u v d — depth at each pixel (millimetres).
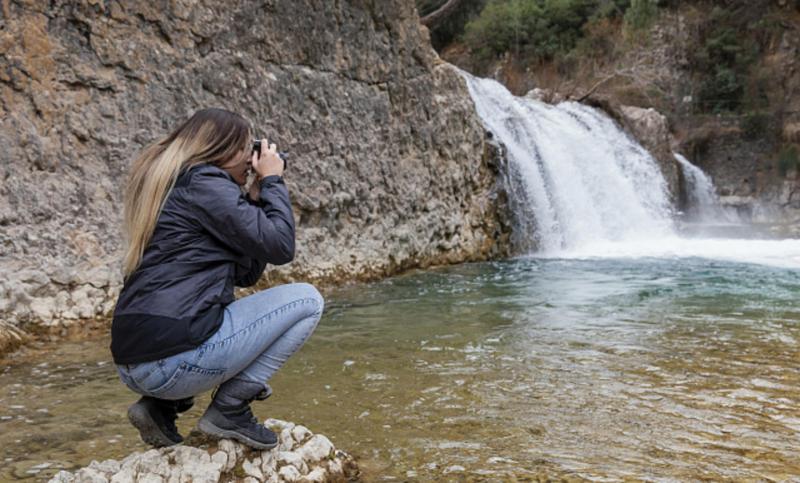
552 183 12664
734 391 3783
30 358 4590
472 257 10250
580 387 3891
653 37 23500
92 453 2943
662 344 4898
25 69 5223
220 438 2582
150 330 2113
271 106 7199
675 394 3738
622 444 3023
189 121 2342
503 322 5762
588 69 24266
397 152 9055
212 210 2162
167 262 2162
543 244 11742
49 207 5242
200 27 6492
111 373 4246
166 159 2221
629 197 15109
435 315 6102
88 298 5305
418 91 9516
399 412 3494
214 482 2441
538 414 3434
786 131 20297
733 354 4594
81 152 5543
